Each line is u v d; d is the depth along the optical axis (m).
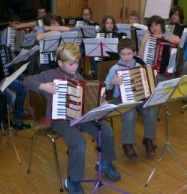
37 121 2.62
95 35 4.84
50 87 2.34
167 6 6.20
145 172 2.80
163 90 2.33
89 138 3.38
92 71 5.14
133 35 4.45
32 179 2.71
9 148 3.22
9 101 3.26
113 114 2.30
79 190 2.44
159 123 3.75
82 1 7.09
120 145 3.27
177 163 2.93
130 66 2.91
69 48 2.37
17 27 5.32
